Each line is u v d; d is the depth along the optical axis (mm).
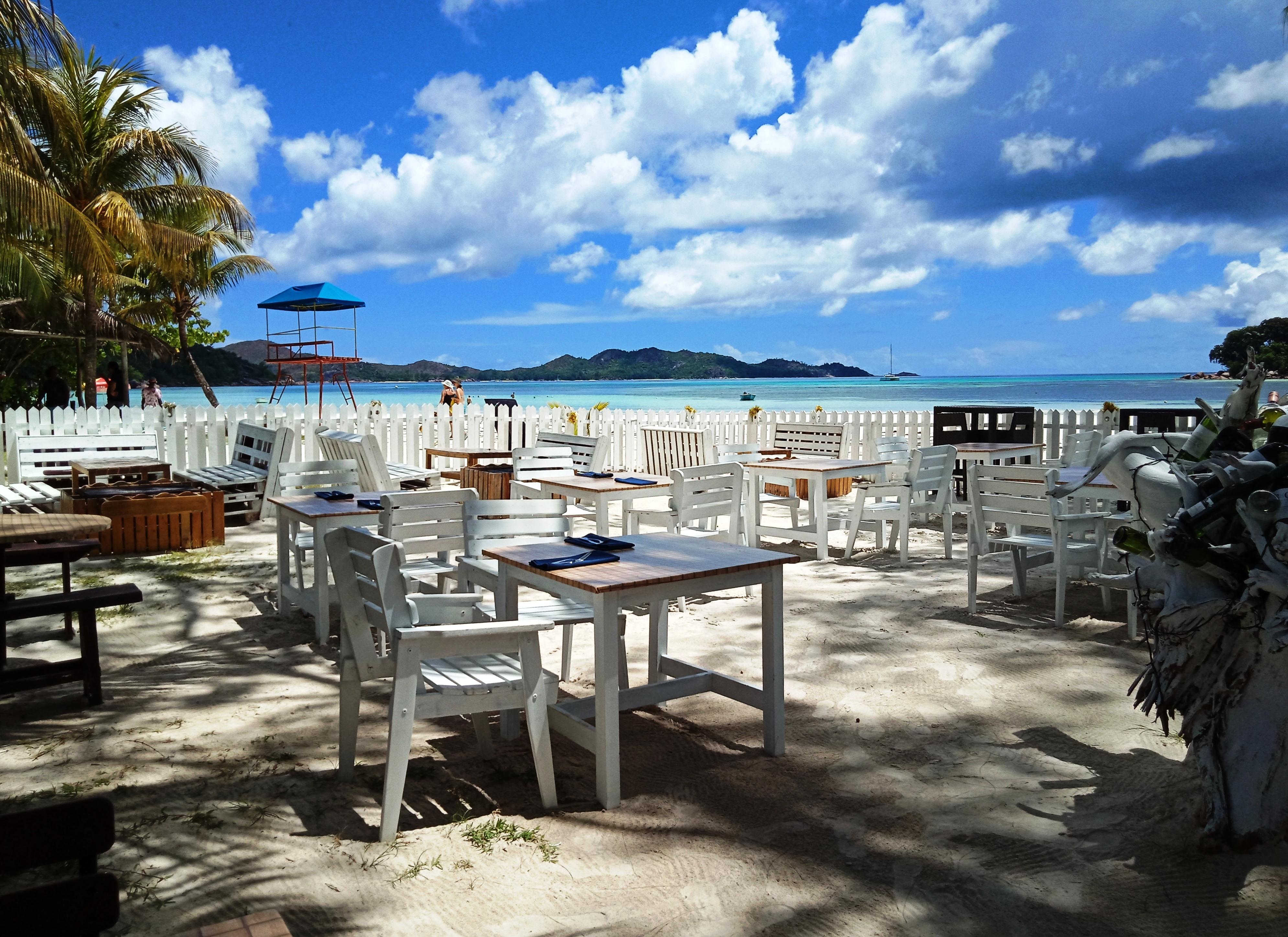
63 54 20484
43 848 1732
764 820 3678
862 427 15242
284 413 14008
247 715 4875
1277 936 2854
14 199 17688
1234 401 3527
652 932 2906
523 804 3842
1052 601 7305
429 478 11930
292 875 3227
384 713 4906
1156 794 3803
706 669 5172
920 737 4539
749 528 9688
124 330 28750
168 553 9516
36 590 7805
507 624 3623
